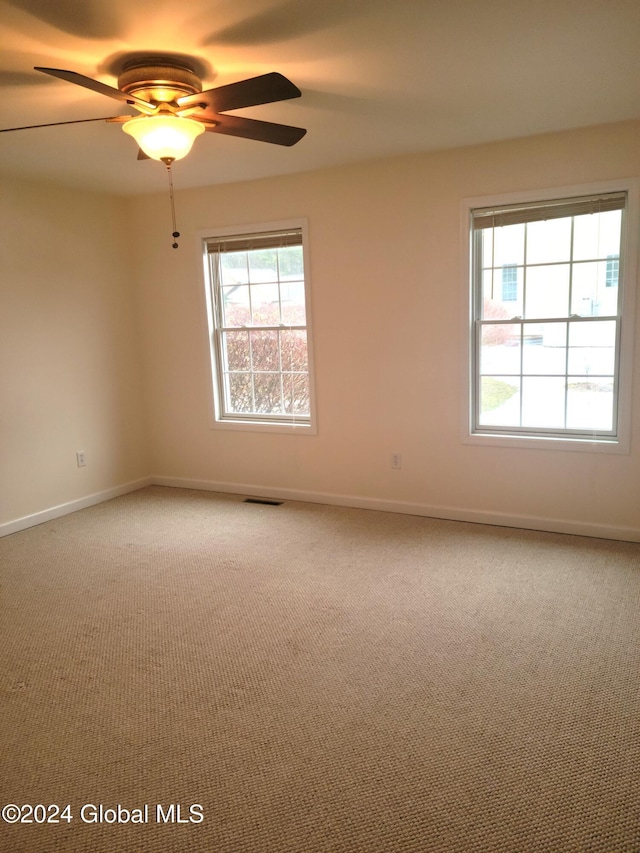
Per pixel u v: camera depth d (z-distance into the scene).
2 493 4.06
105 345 4.77
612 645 2.54
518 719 2.11
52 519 4.38
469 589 3.07
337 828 1.70
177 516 4.38
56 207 4.31
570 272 3.58
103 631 2.79
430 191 3.80
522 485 3.86
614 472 3.60
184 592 3.15
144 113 2.32
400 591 3.08
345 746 2.01
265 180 4.30
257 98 2.12
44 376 4.30
